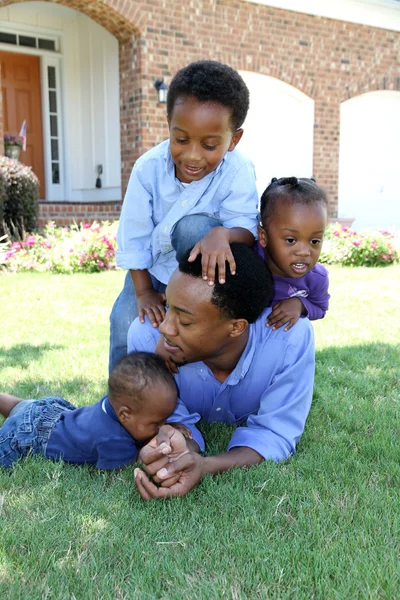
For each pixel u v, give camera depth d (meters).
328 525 1.89
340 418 2.88
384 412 2.94
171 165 2.51
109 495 2.09
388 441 2.57
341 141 13.09
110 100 10.87
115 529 1.86
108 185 11.24
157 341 2.50
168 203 2.59
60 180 11.93
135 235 2.66
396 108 13.79
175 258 2.71
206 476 2.15
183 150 2.29
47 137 11.69
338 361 3.91
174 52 10.23
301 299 2.45
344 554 1.72
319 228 2.22
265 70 11.34
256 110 11.85
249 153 11.99
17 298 5.89
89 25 11.05
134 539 1.81
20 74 11.43
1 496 2.06
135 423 2.23
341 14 12.00
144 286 2.70
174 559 1.73
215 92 2.20
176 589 1.59
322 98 12.20
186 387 2.47
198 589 1.59
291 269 2.28
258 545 1.77
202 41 10.50
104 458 2.27
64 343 4.25
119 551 1.76
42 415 2.41
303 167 12.45
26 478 2.22
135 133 10.25
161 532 1.87
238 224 2.50
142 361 2.26
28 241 8.04
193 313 2.01
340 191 13.32
